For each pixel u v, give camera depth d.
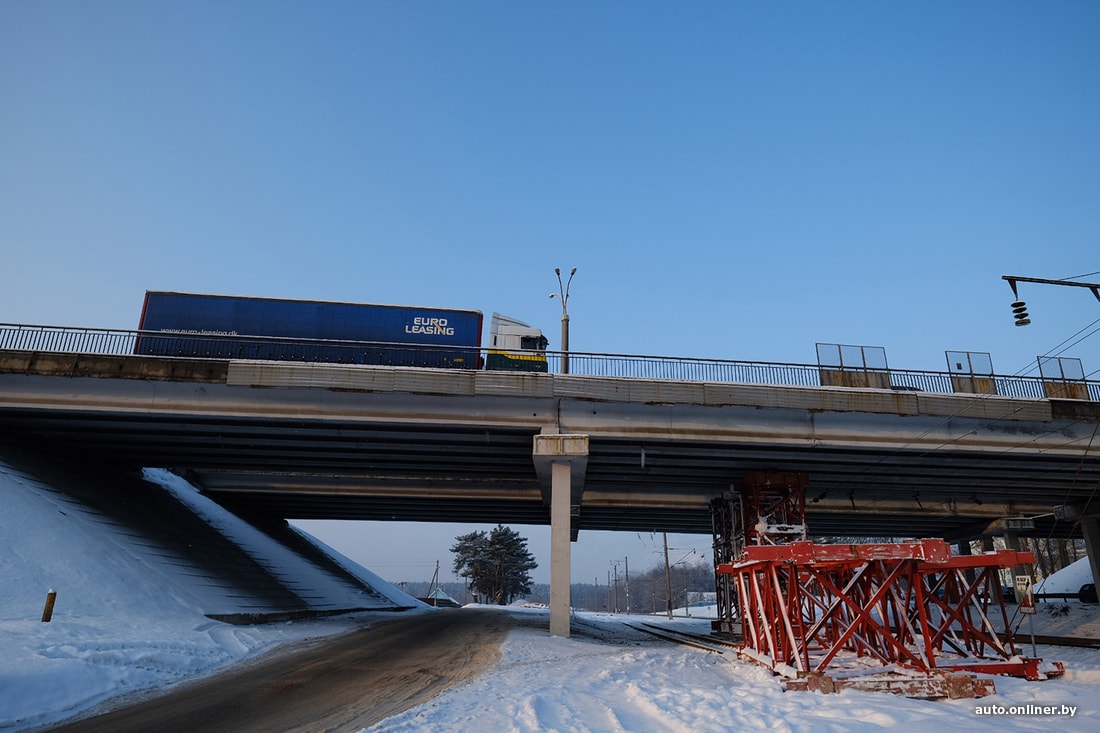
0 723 9.20
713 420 28.66
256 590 30.16
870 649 14.74
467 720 8.95
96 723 9.45
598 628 38.31
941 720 9.18
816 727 8.59
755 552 14.85
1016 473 34.59
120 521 27.73
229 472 40.44
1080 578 58.06
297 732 8.87
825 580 14.06
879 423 29.30
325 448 32.44
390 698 11.34
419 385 27.30
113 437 30.62
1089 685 13.14
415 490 40.44
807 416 29.08
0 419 27.84
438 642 21.66
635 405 28.42
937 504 43.34
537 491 39.91
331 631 24.67
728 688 12.91
